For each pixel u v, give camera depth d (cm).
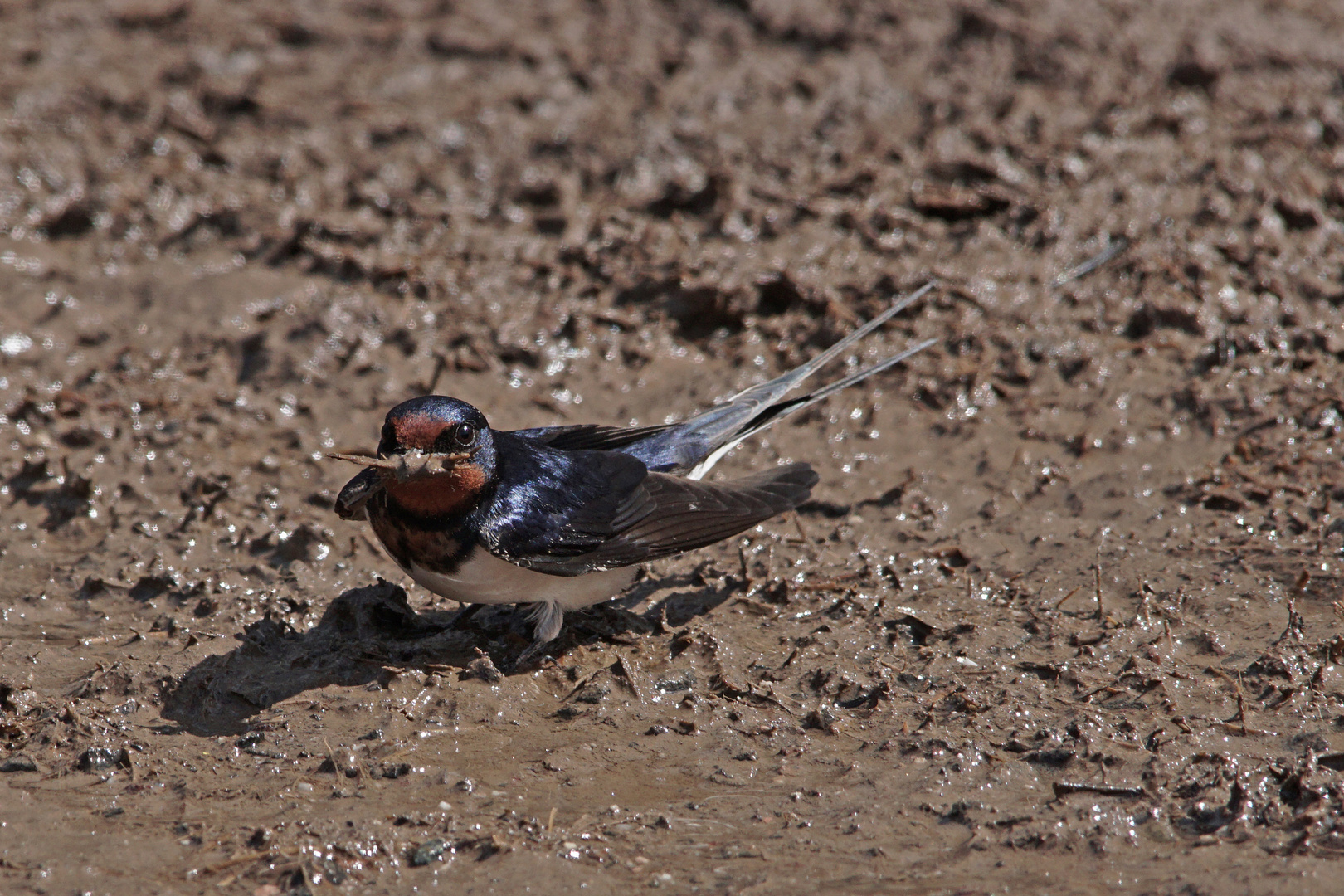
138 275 1587
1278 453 1249
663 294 1565
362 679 971
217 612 1081
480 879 761
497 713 937
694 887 752
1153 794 812
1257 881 729
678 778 864
